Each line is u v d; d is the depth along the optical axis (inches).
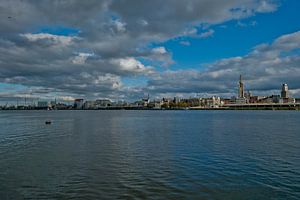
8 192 922.1
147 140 2217.0
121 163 1337.4
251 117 6855.3
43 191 930.1
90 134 2711.6
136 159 1432.1
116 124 4254.4
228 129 3255.4
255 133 2758.4
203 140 2199.8
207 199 855.7
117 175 1118.4
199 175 1111.6
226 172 1156.5
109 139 2294.5
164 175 1115.3
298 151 1652.3
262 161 1365.7
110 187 968.9
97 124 4261.8
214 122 4719.5
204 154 1561.3
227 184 994.7
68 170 1203.9
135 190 938.7
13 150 1723.7
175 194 899.4
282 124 4121.6
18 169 1221.1
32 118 6545.3
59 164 1318.9
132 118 6540.4
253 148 1772.9
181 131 3019.2
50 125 4023.1
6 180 1050.7
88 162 1364.4
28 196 885.8
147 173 1148.5
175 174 1129.4
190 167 1247.5
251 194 893.8
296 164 1298.0
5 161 1389.0
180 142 2079.2
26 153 1615.4
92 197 877.8
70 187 970.1
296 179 1049.5
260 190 929.5
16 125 4025.6
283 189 938.1
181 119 5910.4
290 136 2471.7
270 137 2400.3
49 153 1611.7
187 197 873.5
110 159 1433.3
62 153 1611.7
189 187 965.2
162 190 936.9
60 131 3034.0
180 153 1598.2
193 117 7003.0
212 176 1096.2
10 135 2610.7
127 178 1075.9
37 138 2370.8
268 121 4965.6
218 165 1284.4
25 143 2049.7
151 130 3161.9
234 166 1261.1
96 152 1644.9
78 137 2442.2
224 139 2262.6
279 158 1438.2
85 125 4030.5
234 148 1774.1
